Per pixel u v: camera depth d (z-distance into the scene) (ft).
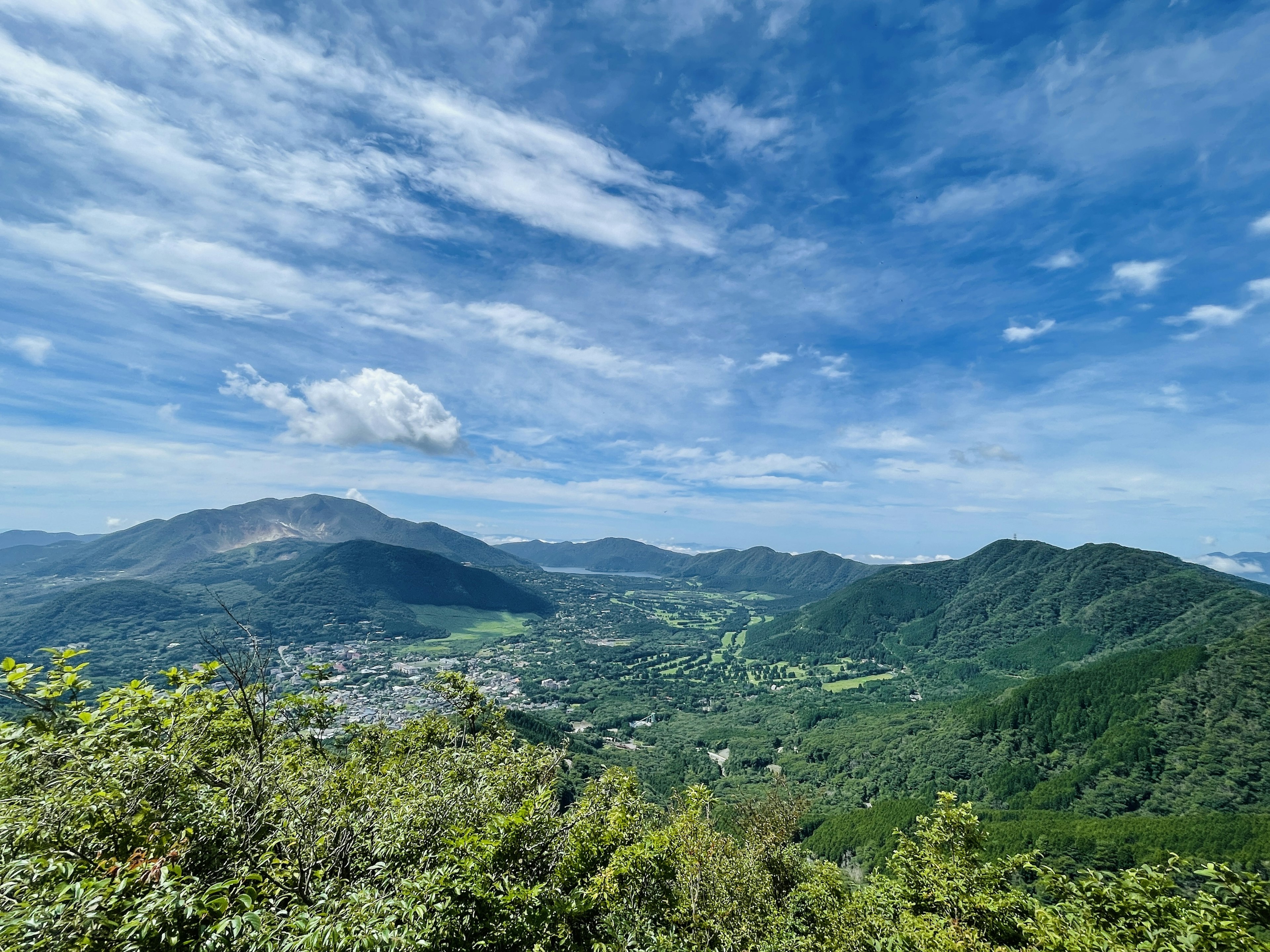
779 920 66.64
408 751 59.93
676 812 72.74
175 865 18.04
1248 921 33.65
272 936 17.63
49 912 15.08
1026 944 48.83
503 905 27.63
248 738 38.68
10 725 24.75
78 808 21.58
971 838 60.85
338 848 28.27
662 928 38.88
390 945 19.35
